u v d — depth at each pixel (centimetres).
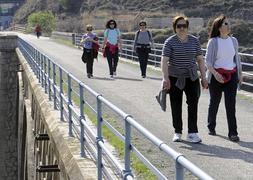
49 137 1405
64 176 1062
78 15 11794
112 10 10156
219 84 1095
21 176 2975
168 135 1150
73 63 3291
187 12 7731
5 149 4000
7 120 4247
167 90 1022
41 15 11294
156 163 939
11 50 4525
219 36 1070
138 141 1121
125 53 3719
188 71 1020
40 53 2227
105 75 2483
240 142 1075
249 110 1490
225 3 6981
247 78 2217
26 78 2933
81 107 1051
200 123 1287
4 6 18325
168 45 1012
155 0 9069
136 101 1658
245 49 3297
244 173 855
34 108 2167
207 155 970
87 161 971
